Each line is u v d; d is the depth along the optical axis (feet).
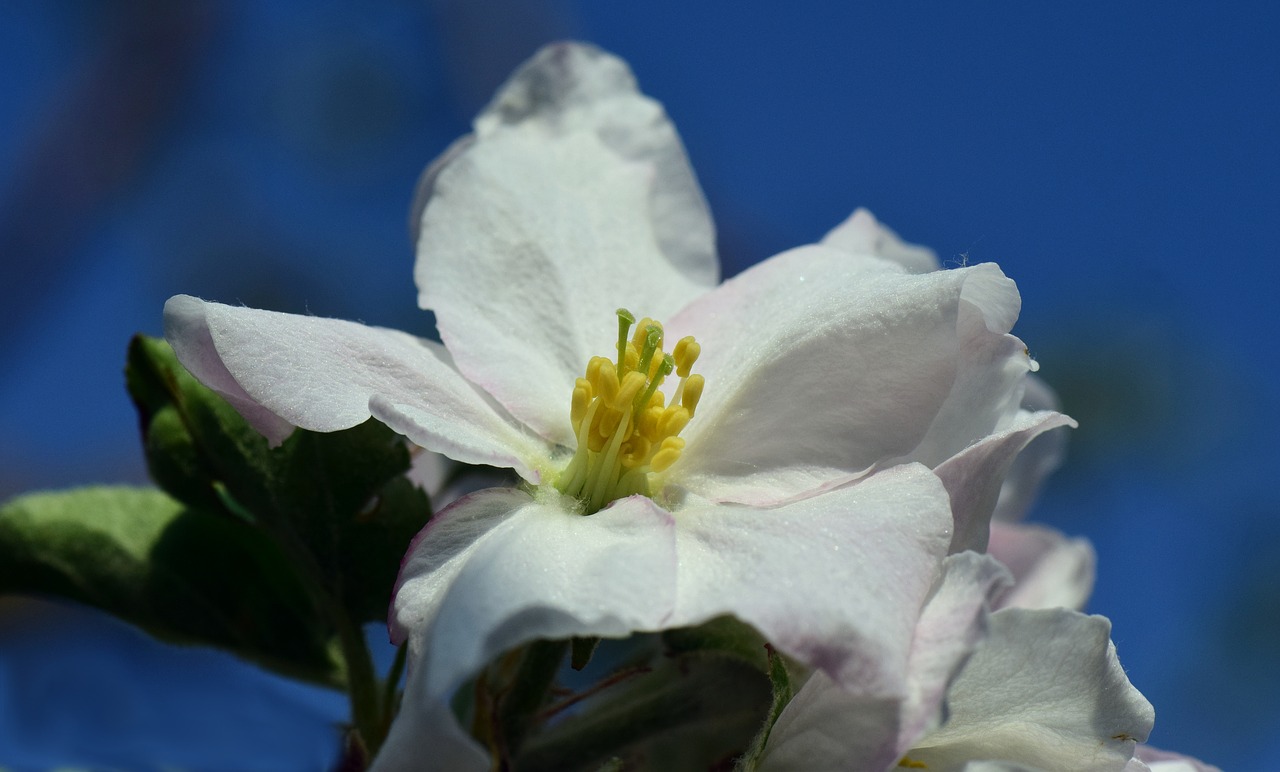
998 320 0.45
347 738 0.48
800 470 0.46
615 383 0.47
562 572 0.42
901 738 0.40
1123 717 0.43
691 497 0.46
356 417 0.44
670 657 0.46
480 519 0.44
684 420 0.47
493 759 0.45
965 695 0.43
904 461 0.46
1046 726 0.44
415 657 0.42
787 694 0.43
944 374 0.45
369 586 0.47
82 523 0.49
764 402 0.47
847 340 0.46
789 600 0.41
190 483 0.48
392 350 0.46
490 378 0.48
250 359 0.44
